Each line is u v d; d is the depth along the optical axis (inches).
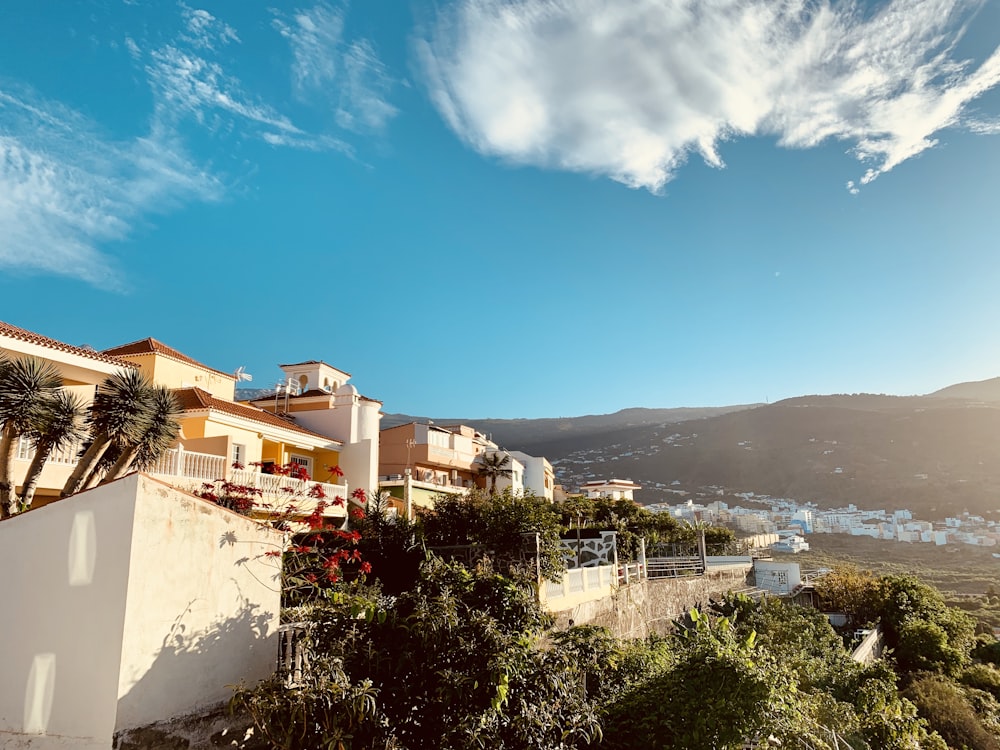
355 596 382.6
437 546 767.1
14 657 273.6
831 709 634.8
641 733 389.1
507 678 323.0
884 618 1595.7
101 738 252.7
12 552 283.1
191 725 285.1
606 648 483.8
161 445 517.0
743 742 376.5
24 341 701.9
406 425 1904.5
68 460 684.1
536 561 721.0
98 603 266.5
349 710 286.5
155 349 1073.5
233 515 328.2
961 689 1118.4
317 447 1233.4
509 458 2177.7
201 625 299.1
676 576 1354.6
